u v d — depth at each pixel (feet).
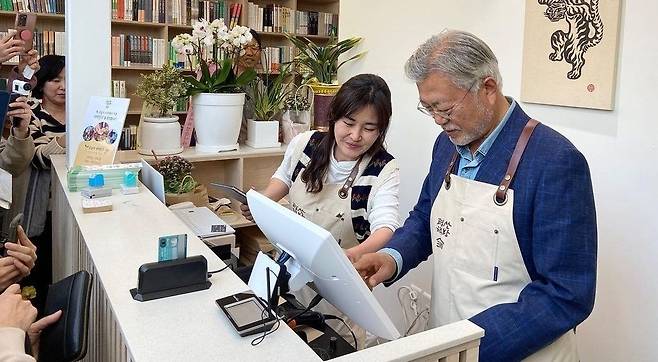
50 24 14.78
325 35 17.78
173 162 8.02
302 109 10.01
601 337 6.66
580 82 6.50
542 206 4.10
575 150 4.13
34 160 8.86
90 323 4.83
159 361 2.96
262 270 3.90
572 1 6.48
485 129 4.35
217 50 9.19
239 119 9.07
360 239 6.23
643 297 6.15
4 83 6.84
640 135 6.01
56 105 10.43
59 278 7.95
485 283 4.51
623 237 6.30
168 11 15.19
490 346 4.08
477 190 4.54
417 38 8.84
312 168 6.15
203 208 7.68
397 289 9.54
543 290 4.14
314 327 4.30
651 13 5.79
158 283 3.71
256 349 3.12
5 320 3.85
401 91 9.30
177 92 8.51
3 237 6.13
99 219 5.44
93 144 6.96
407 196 9.43
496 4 7.55
